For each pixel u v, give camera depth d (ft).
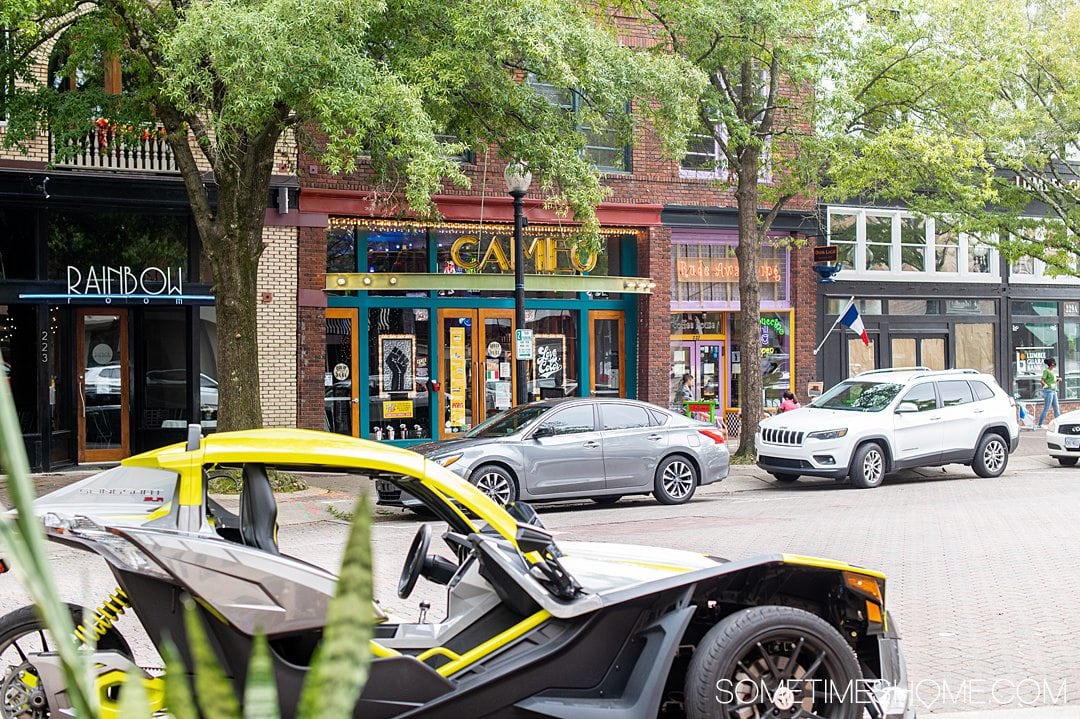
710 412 77.25
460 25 48.88
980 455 63.31
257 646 3.35
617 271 76.18
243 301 51.24
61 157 49.44
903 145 66.18
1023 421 91.76
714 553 36.76
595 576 17.06
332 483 49.42
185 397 63.72
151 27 48.11
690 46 62.59
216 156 50.44
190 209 61.87
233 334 51.16
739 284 75.72
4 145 50.60
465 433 52.06
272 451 15.85
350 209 66.08
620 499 55.62
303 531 42.50
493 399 72.49
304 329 65.36
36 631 17.22
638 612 16.22
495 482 47.88
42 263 59.11
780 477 62.18
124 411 63.21
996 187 80.53
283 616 14.93
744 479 63.00
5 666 20.03
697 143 77.15
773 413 80.79
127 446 63.21
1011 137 74.28
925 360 89.66
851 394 63.41
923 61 65.16
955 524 44.24
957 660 23.99
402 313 70.13
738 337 79.92
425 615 17.98
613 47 54.80
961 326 91.30
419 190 45.62
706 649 16.01
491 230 71.31
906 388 61.41
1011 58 67.82
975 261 91.91
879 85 67.31
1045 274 83.51
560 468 49.55
